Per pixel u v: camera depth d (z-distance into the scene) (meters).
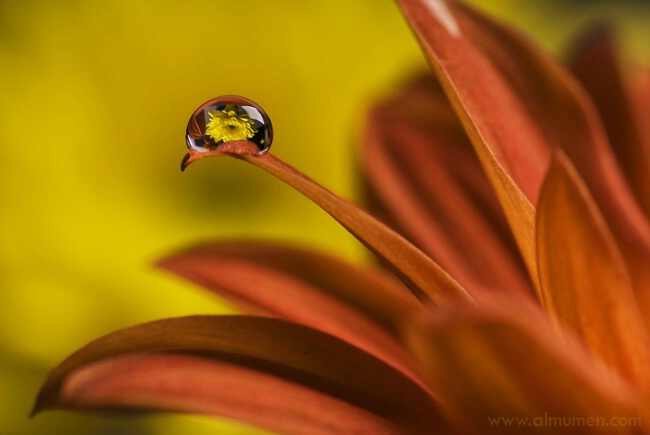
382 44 0.20
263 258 0.12
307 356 0.11
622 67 0.13
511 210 0.10
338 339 0.11
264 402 0.10
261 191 0.20
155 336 0.11
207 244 0.13
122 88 0.20
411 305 0.12
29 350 0.18
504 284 0.13
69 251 0.19
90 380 0.10
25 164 0.19
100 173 0.19
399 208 0.14
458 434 0.10
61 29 0.19
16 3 0.19
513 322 0.09
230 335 0.11
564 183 0.10
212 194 0.20
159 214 0.20
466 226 0.13
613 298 0.10
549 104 0.12
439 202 0.13
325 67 0.21
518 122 0.12
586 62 0.14
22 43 0.19
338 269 0.12
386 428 0.10
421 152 0.14
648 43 0.21
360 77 0.20
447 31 0.12
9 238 0.18
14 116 0.19
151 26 0.20
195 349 0.11
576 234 0.10
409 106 0.14
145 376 0.10
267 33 0.20
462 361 0.09
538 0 0.21
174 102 0.20
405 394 0.10
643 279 0.12
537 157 0.12
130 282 0.19
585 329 0.10
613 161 0.12
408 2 0.11
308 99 0.21
